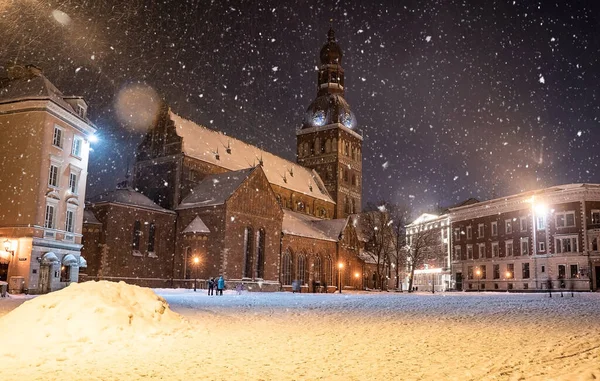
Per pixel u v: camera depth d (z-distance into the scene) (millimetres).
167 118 79375
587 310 27906
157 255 70625
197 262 69688
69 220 49156
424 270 119188
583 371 9109
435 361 11148
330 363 11078
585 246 78938
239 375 9844
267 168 95312
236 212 70750
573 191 80688
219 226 69312
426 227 122438
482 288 94562
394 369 10281
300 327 18750
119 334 14430
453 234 103438
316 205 102875
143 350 12875
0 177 45656
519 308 30172
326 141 111750
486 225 95375
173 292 56250
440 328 18312
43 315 14695
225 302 36781
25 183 44875
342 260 90688
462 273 99875
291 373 10016
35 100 45562
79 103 51281
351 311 27750
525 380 8789
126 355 12148
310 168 112375
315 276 85125
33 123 45625
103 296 16109
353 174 114062
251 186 73688
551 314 24906
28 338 13414
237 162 88312
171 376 9766
